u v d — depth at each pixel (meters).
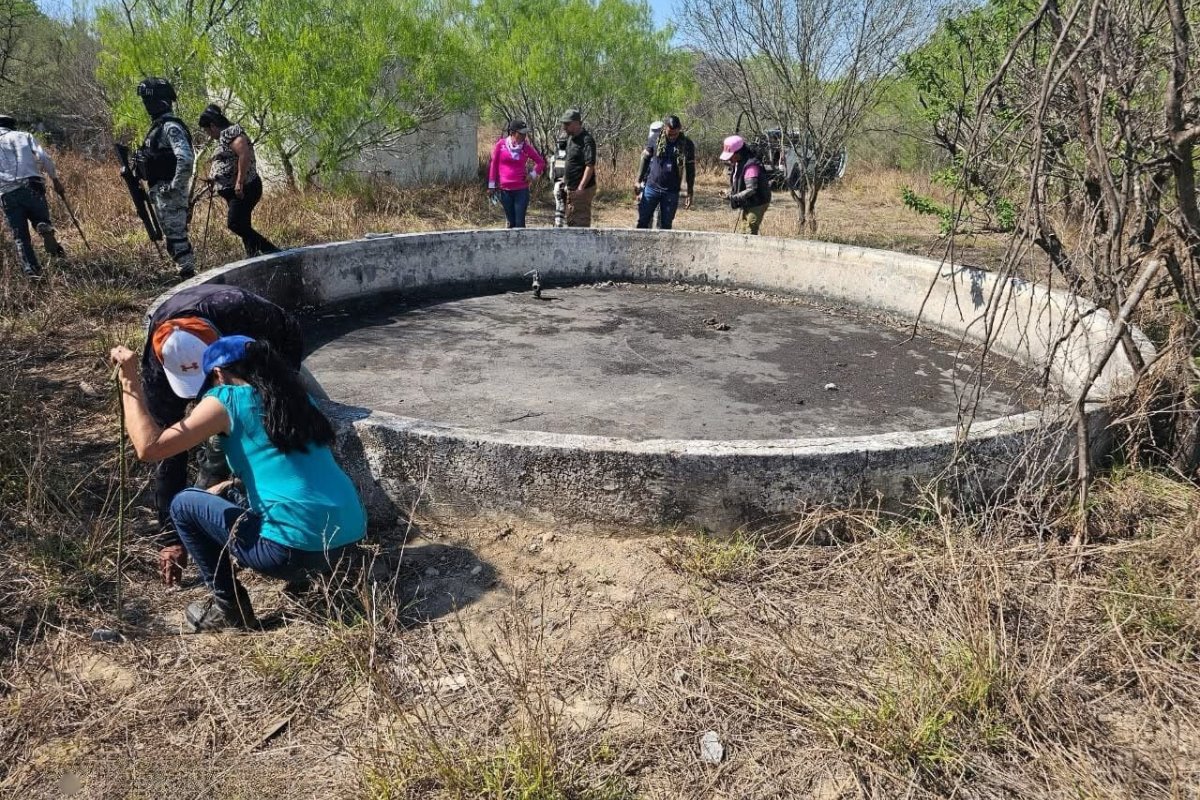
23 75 16.20
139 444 2.75
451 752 2.39
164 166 6.93
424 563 3.36
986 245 10.00
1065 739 2.51
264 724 2.57
